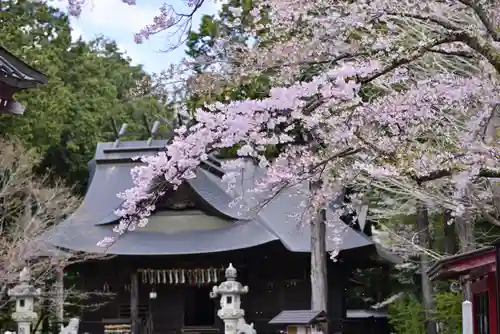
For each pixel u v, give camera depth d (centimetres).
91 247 2414
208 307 3059
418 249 1933
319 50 811
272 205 2580
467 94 834
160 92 882
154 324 2572
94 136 3475
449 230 2144
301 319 1365
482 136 891
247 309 2495
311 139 967
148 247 2453
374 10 754
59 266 2308
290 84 888
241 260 2467
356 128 806
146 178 779
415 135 868
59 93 3125
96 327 2547
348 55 773
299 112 733
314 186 1127
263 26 890
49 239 2381
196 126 773
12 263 2102
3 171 2428
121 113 3797
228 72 859
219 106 752
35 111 2930
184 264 2484
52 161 3366
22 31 3166
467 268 1130
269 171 933
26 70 1204
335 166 916
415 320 2267
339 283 2572
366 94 1026
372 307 2770
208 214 2603
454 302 2034
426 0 769
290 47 833
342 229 1270
